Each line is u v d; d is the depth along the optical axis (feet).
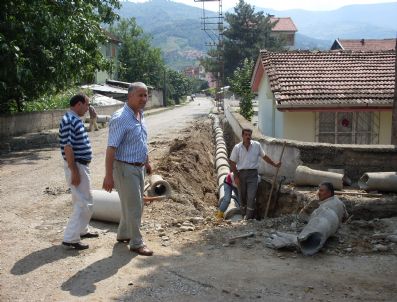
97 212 24.47
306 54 61.57
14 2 55.31
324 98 49.75
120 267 18.61
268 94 61.05
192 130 77.82
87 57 64.08
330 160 33.09
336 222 21.27
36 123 78.02
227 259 19.61
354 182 32.73
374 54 60.80
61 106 97.76
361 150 32.53
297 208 30.07
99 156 51.13
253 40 205.26
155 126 92.07
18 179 37.50
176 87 282.15
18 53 53.26
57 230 23.34
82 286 16.93
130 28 206.90
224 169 48.47
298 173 31.53
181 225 24.34
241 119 63.93
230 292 16.51
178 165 42.47
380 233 22.36
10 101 72.49
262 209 34.68
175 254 20.13
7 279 17.49
